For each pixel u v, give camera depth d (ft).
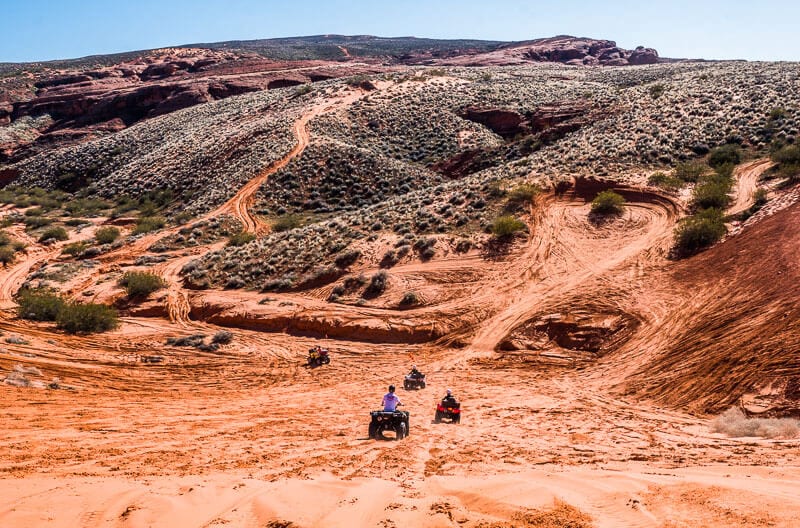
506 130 284.00
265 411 63.16
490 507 22.30
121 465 33.68
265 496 24.02
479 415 61.52
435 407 67.46
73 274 173.99
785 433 43.27
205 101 448.24
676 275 106.22
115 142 361.71
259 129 292.61
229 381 89.10
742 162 158.30
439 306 117.60
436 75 376.48
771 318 71.20
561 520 19.80
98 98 481.87
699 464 33.14
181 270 164.25
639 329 91.81
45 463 33.65
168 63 585.63
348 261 141.08
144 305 142.72
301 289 137.28
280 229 207.31
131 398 69.87
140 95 469.16
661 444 43.83
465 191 166.30
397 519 20.34
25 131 450.30
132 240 207.10
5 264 192.13
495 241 136.15
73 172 336.70
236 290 144.77
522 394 74.49
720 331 77.05
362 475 31.60
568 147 201.46
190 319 134.51
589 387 75.87
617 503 21.97
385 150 271.69
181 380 88.94
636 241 126.93
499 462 36.60
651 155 172.45
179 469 32.73
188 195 259.39
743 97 205.98
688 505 20.58
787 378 54.60
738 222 119.96
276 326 124.16
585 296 107.86
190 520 20.93
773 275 86.02
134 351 109.91
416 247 140.15
